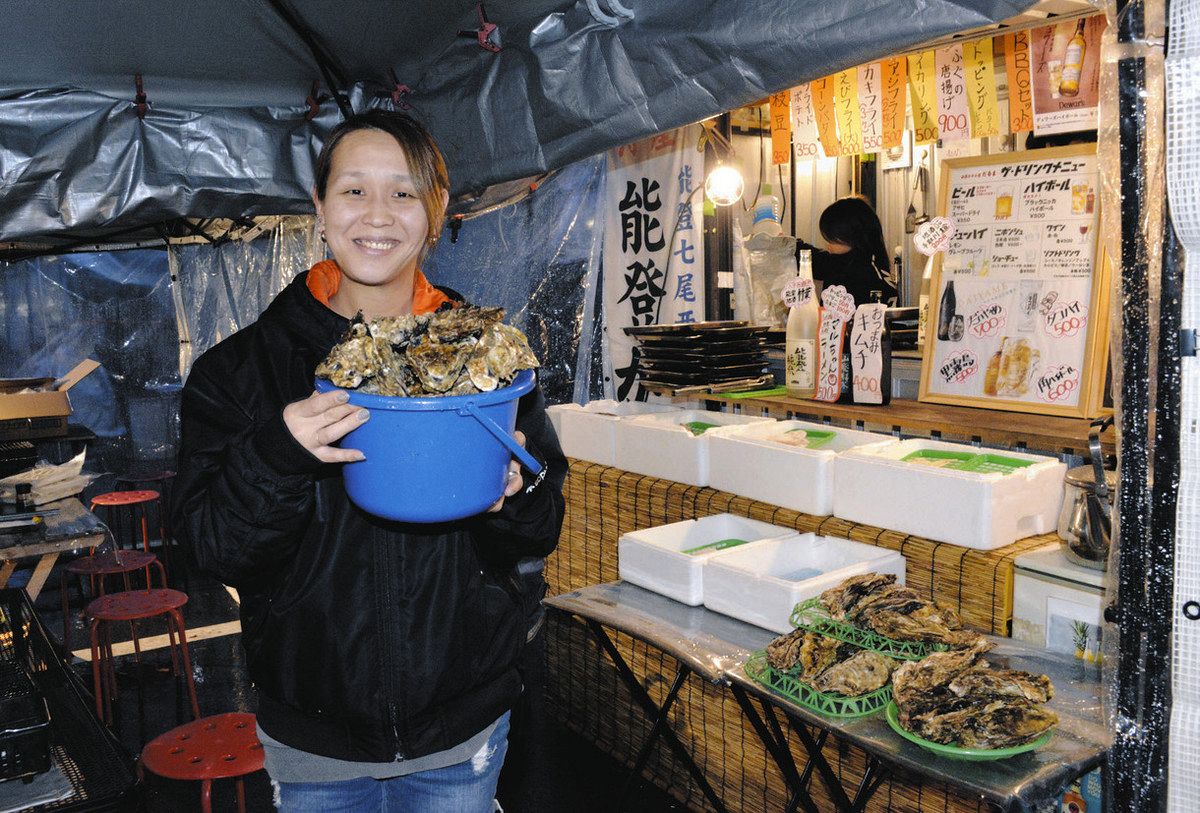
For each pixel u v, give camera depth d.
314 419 1.32
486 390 1.33
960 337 3.51
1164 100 1.69
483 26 3.06
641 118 2.74
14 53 3.14
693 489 3.67
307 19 3.10
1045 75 3.19
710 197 4.68
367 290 1.72
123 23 2.99
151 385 7.79
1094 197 3.15
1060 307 3.22
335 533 1.60
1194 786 1.77
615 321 5.18
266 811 3.71
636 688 2.94
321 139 3.92
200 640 5.68
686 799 3.54
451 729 1.69
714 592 2.76
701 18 2.42
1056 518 2.86
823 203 5.91
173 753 2.66
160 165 3.74
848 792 2.90
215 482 1.46
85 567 4.87
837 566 2.95
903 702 1.99
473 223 5.76
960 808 2.62
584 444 4.27
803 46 2.16
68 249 7.20
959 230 3.52
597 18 2.73
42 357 7.49
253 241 7.61
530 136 3.18
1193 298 1.71
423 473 1.33
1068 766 1.83
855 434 3.40
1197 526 1.74
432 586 1.64
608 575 4.09
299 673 1.62
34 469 4.91
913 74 3.61
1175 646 1.78
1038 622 2.54
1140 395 1.80
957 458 3.03
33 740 1.76
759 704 3.14
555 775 3.78
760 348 4.38
